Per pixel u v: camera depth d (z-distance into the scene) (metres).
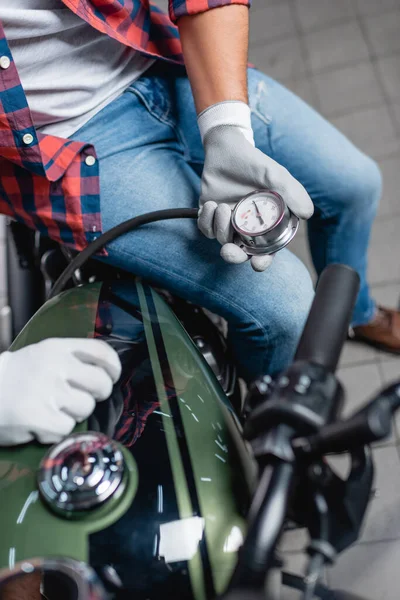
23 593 0.58
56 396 0.66
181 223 0.93
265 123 1.04
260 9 2.33
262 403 0.52
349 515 0.53
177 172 0.97
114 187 0.94
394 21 2.14
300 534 1.24
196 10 0.89
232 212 0.80
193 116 1.04
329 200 1.12
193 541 0.58
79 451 0.61
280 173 0.82
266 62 2.19
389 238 1.72
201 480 0.62
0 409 0.66
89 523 0.59
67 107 0.94
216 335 0.97
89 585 0.51
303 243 1.77
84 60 0.94
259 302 0.91
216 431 0.67
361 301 1.38
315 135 1.07
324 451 0.51
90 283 0.88
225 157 0.85
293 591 0.72
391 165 1.84
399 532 0.67
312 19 2.24
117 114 0.97
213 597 0.56
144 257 0.93
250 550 0.46
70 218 0.95
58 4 0.88
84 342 0.71
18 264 1.28
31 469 0.64
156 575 0.57
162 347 0.76
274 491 0.49
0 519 0.61
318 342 0.57
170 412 0.68
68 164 0.92
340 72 2.08
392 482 1.33
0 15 0.82
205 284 0.92
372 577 0.88
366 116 1.96
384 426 0.48
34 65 0.89
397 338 1.50
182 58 1.06
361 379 1.52
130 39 0.98
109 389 0.69
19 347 0.79
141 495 0.60
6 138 0.86
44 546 0.58
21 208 0.98
